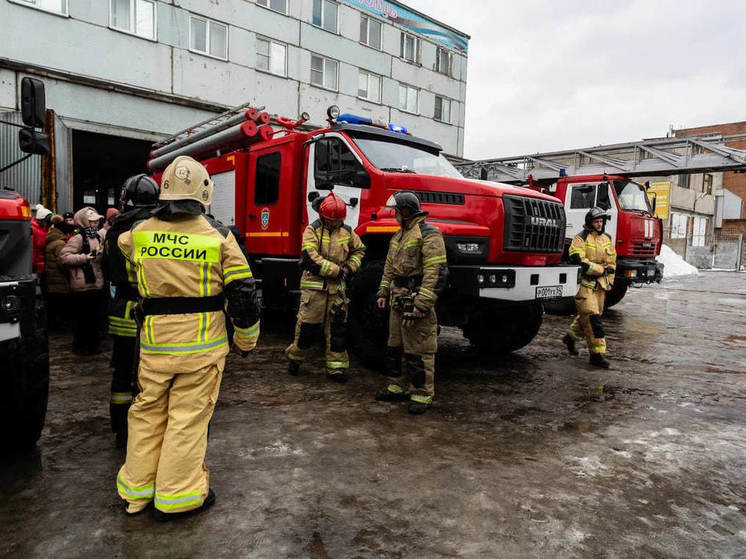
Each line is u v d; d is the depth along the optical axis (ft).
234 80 54.75
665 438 11.71
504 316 19.45
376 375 16.51
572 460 10.41
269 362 17.85
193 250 7.68
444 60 80.59
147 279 7.68
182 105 47.83
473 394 14.78
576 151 48.88
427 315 12.79
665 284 57.67
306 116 20.79
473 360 19.07
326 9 64.18
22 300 8.77
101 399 13.51
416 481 9.33
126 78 46.50
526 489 9.13
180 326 7.72
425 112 78.18
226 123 22.99
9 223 9.45
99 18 44.50
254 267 22.95
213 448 10.59
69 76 40.83
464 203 16.57
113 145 49.98
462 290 15.17
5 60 37.60
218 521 7.92
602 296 18.69
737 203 115.85
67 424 11.80
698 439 11.69
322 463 9.99
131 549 7.18
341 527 7.82
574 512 8.39
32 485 8.96
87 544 7.28
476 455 10.53
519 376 16.87
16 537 7.43
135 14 47.01
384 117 72.43
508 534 7.73
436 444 11.07
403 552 7.23
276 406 13.29
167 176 7.66
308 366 17.46
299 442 10.99
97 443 10.78
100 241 18.37
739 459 10.64
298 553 7.16
